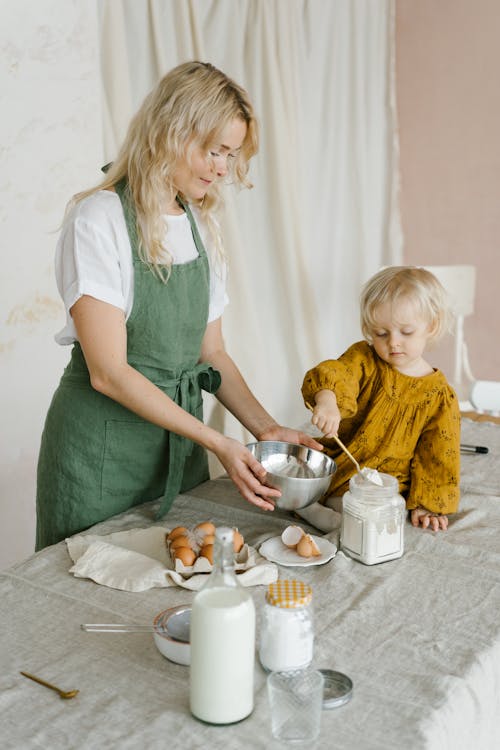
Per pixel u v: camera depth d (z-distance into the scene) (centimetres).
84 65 239
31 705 91
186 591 118
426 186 405
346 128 383
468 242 399
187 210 155
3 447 235
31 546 247
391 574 124
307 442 153
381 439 154
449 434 150
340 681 94
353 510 128
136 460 153
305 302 351
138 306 143
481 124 385
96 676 97
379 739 85
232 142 139
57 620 110
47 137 231
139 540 136
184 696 93
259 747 84
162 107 136
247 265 338
